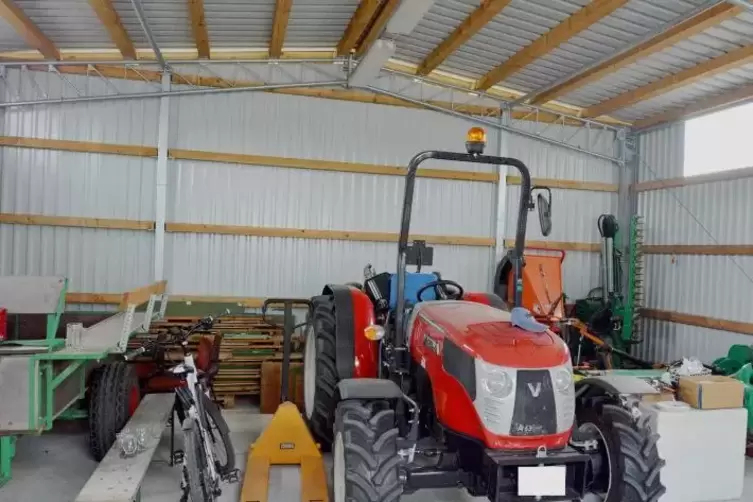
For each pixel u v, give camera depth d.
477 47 5.99
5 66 5.70
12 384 3.33
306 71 6.41
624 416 2.94
